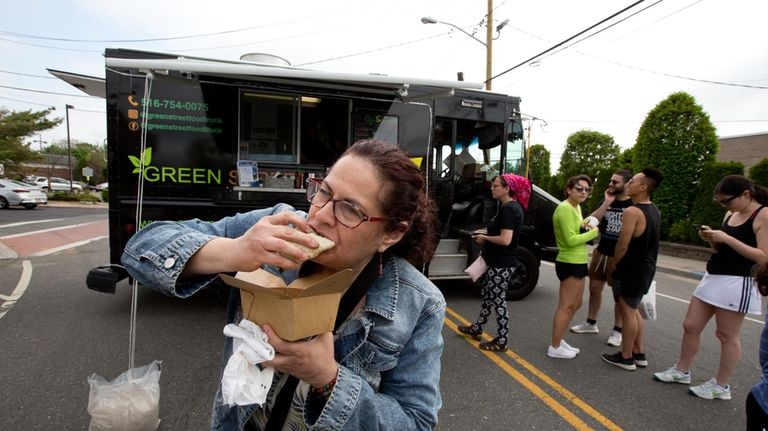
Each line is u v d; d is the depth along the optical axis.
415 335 0.94
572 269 3.50
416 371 0.91
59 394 2.68
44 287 5.28
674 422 2.71
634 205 3.33
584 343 4.07
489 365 3.43
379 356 0.89
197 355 3.36
